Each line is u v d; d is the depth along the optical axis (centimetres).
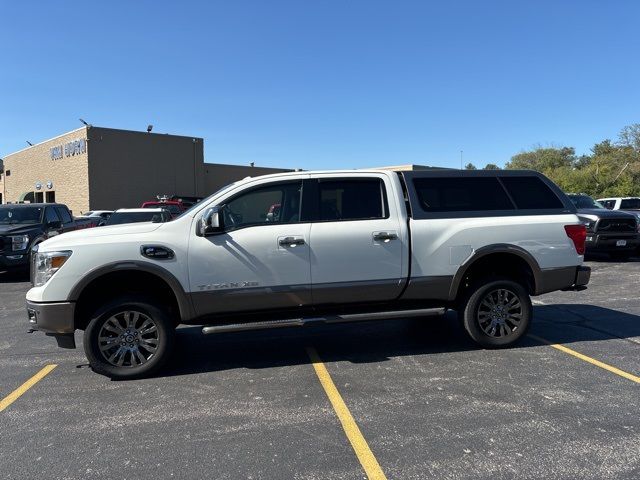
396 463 346
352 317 554
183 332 715
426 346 621
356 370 539
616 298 911
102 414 438
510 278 606
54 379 532
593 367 536
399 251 564
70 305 508
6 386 513
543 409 430
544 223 599
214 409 444
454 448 365
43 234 1285
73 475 339
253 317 553
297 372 537
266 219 550
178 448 373
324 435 390
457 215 588
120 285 545
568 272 607
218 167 4141
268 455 361
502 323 601
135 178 3447
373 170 584
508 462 345
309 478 330
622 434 383
